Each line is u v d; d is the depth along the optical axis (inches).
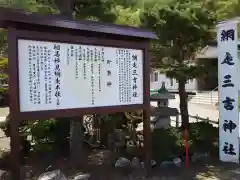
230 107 276.5
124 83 221.3
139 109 228.7
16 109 174.6
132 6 292.4
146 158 235.3
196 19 267.9
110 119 329.7
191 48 325.1
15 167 176.7
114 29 203.9
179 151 277.4
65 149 293.9
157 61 319.3
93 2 253.3
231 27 271.4
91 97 205.2
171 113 331.3
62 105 192.4
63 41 191.8
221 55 280.2
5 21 166.9
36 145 288.0
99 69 208.8
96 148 318.7
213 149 297.1
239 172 251.6
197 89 1106.7
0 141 358.0
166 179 232.5
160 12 263.6
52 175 199.8
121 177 232.1
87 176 219.8
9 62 172.4
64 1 248.4
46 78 186.2
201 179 235.5
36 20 172.4
